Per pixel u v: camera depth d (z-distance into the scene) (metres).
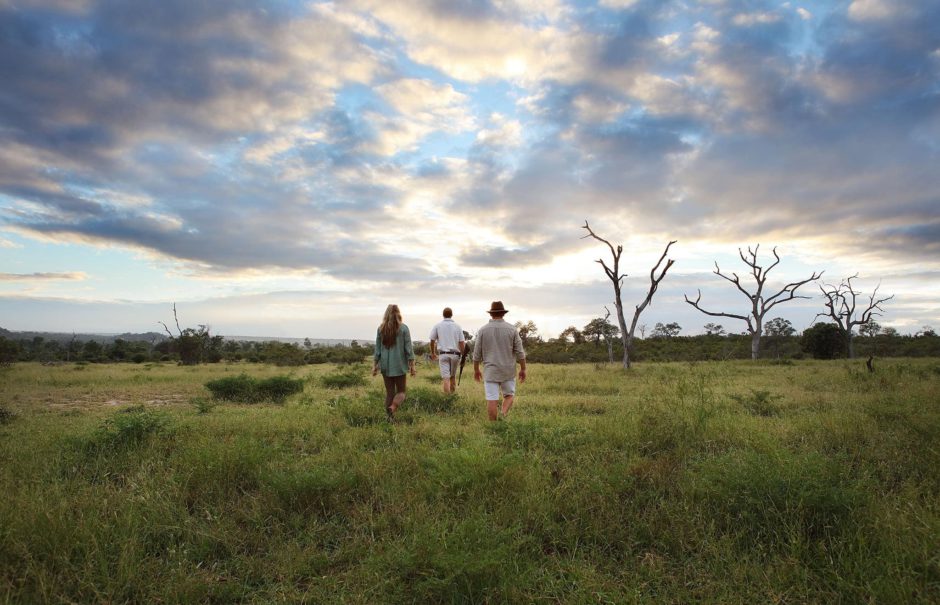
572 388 13.42
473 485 4.07
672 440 5.79
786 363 28.25
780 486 3.62
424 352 35.28
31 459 5.13
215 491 4.26
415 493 4.12
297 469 4.70
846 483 3.89
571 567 3.06
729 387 12.84
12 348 29.48
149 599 2.77
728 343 55.69
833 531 3.31
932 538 2.96
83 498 3.88
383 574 2.95
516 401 10.13
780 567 2.97
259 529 3.63
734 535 3.35
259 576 3.11
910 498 3.72
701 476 4.17
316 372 22.03
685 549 3.30
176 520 3.73
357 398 10.16
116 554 3.12
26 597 2.64
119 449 5.50
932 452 4.60
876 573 2.79
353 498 4.19
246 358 44.91
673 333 78.25
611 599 2.75
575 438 5.96
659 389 12.01
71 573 2.92
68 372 21.47
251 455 4.79
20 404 10.88
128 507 3.76
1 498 3.65
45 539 3.10
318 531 3.65
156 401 11.62
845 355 45.53
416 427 7.03
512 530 3.26
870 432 5.93
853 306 45.41
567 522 3.62
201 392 13.36
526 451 5.40
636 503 3.96
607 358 45.94
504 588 2.75
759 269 43.28
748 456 4.28
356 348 47.25
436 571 2.83
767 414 8.39
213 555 3.35
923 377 13.77
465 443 5.86
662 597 2.76
